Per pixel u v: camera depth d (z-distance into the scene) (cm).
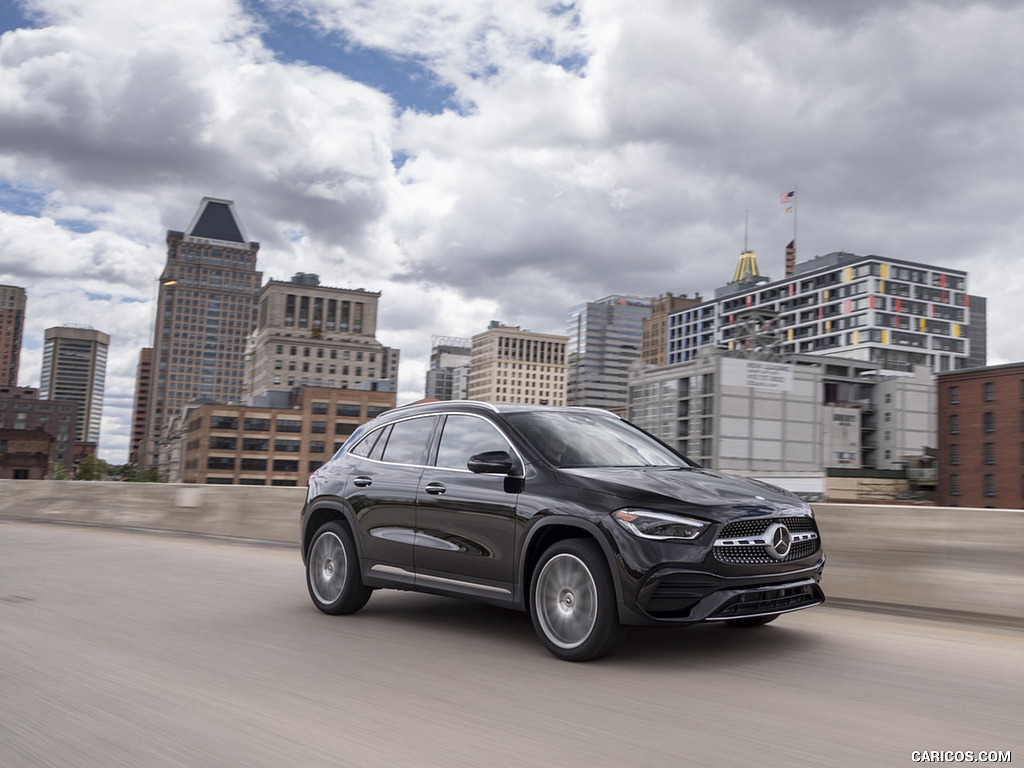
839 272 15438
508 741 358
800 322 16238
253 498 1373
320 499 695
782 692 433
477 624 633
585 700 420
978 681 457
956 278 15438
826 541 752
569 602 507
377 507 642
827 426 10462
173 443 15588
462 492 582
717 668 485
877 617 666
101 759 340
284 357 17912
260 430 12575
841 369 11212
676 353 19850
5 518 1919
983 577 650
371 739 362
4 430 14538
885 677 464
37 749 353
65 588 823
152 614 677
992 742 355
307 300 18488
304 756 342
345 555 665
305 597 767
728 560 476
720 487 518
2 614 677
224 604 728
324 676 472
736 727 375
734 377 5812
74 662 508
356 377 18388
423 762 334
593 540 503
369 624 634
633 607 475
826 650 533
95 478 15988
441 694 432
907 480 9369
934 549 682
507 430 585
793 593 511
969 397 8731
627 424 652
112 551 1187
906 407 10794
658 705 410
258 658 518
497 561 553
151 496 1574
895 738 360
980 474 8588
